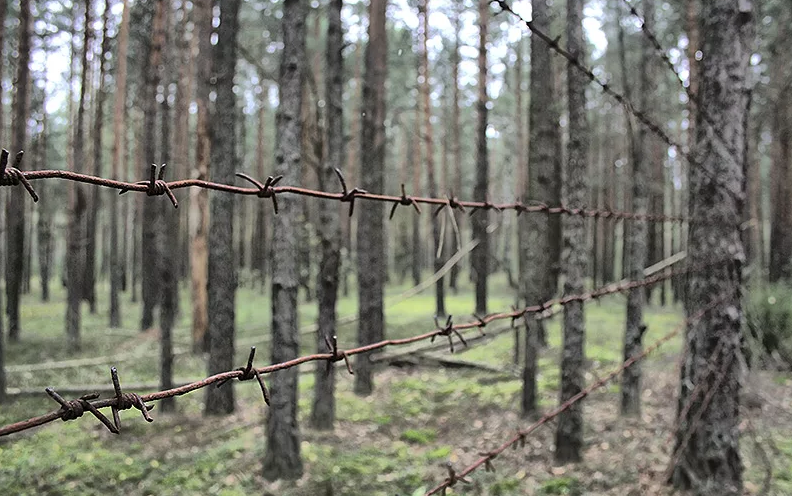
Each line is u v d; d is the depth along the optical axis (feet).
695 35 32.58
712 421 11.02
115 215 52.37
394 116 67.21
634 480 14.15
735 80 10.73
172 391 3.27
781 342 22.18
